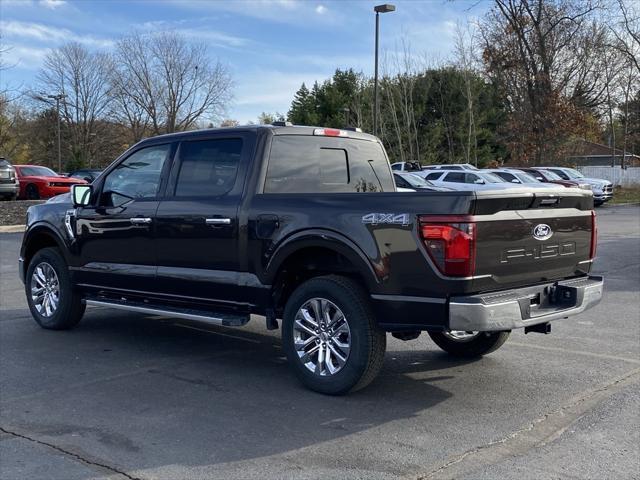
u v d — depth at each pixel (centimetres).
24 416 484
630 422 470
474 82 4250
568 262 549
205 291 602
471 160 4322
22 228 2077
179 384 562
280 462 404
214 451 420
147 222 639
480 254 470
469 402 516
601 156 6159
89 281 711
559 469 393
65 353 662
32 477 384
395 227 485
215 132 614
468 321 461
